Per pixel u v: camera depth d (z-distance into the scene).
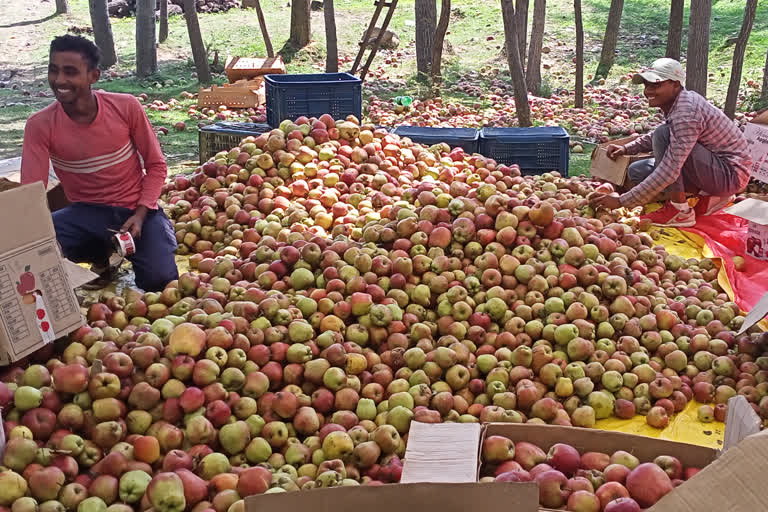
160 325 4.12
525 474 3.25
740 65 10.84
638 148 8.22
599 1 20.06
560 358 4.55
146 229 5.77
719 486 2.08
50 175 6.38
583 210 6.89
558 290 5.02
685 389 4.57
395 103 13.12
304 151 7.16
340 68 15.87
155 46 15.48
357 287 4.86
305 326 4.35
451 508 2.50
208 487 3.36
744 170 7.34
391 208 6.05
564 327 4.66
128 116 5.58
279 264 5.28
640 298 5.07
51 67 5.08
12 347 3.78
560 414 4.21
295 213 6.49
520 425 3.52
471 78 15.27
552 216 5.32
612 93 14.16
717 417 4.37
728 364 4.61
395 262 5.09
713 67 15.13
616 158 8.22
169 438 3.62
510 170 7.84
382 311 4.66
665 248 6.93
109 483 3.31
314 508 2.52
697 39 11.50
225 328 4.08
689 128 6.88
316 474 3.63
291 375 4.19
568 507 3.17
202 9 21.36
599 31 17.97
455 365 4.40
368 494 2.51
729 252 6.54
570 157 10.51
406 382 4.27
